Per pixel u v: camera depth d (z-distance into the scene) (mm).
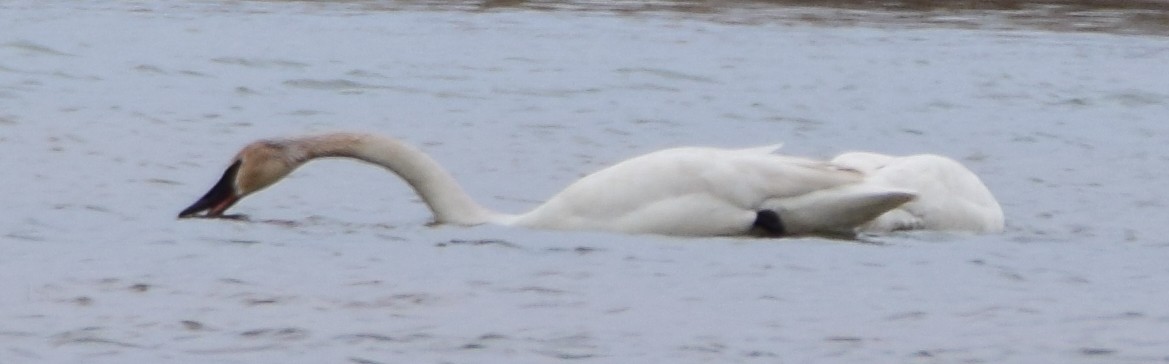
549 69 60156
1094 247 31703
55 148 40969
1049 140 48031
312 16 74812
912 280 28219
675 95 55219
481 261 28875
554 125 48250
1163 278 28859
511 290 26906
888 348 24141
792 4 82312
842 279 28188
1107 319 25906
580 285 27359
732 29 73750
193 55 61375
